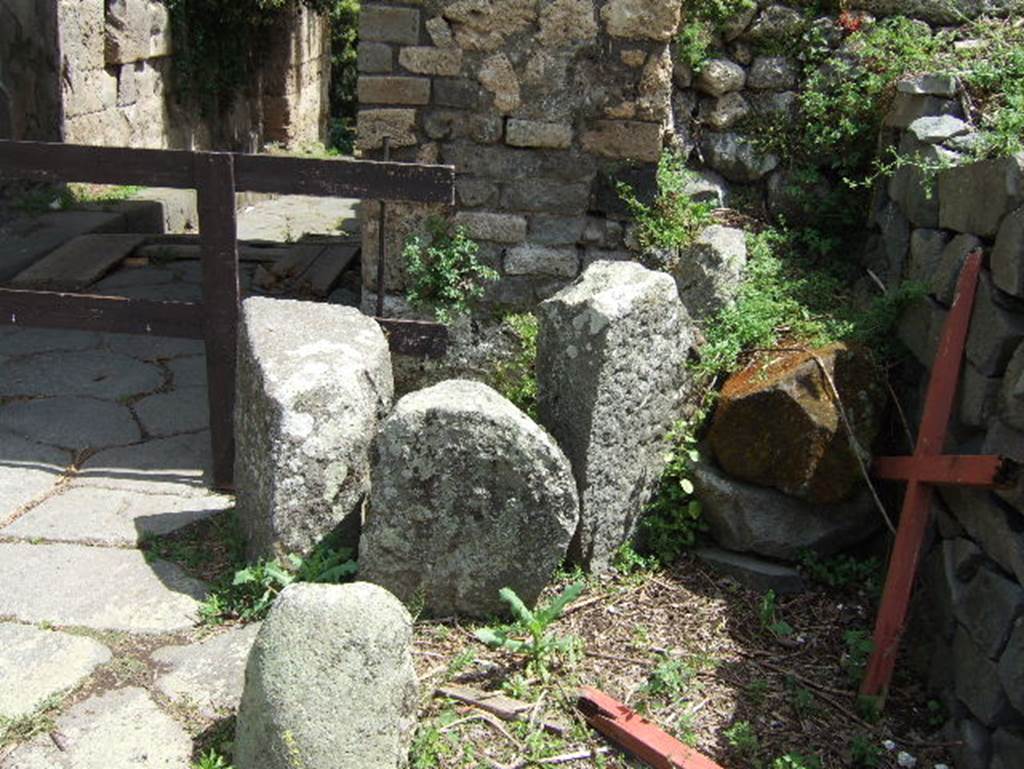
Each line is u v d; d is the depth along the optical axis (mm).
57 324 4145
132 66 9695
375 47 4465
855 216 4980
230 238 3986
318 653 2520
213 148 11898
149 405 4965
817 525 3742
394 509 3268
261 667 2539
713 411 3980
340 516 3449
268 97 14031
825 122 5023
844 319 4219
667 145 4797
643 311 3576
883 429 3816
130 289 6629
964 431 3248
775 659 3383
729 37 5125
